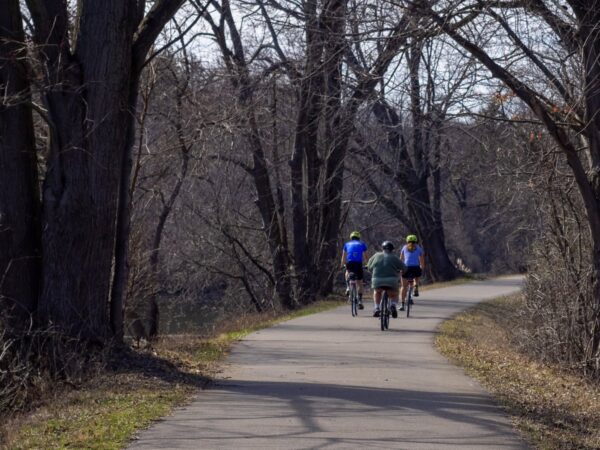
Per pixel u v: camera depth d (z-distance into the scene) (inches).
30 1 519.2
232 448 345.7
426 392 487.2
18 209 544.4
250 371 562.6
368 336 782.5
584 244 686.5
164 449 342.6
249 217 1513.3
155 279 1011.9
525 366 650.8
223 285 1763.0
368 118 1039.6
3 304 535.5
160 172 963.3
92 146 535.5
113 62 538.0
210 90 1067.9
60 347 516.1
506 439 374.9
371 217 2150.6
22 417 430.6
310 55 897.5
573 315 665.6
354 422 400.5
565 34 605.3
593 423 436.5
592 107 602.2
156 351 602.5
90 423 386.9
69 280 536.1
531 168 668.7
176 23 853.2
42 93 528.7
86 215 536.1
